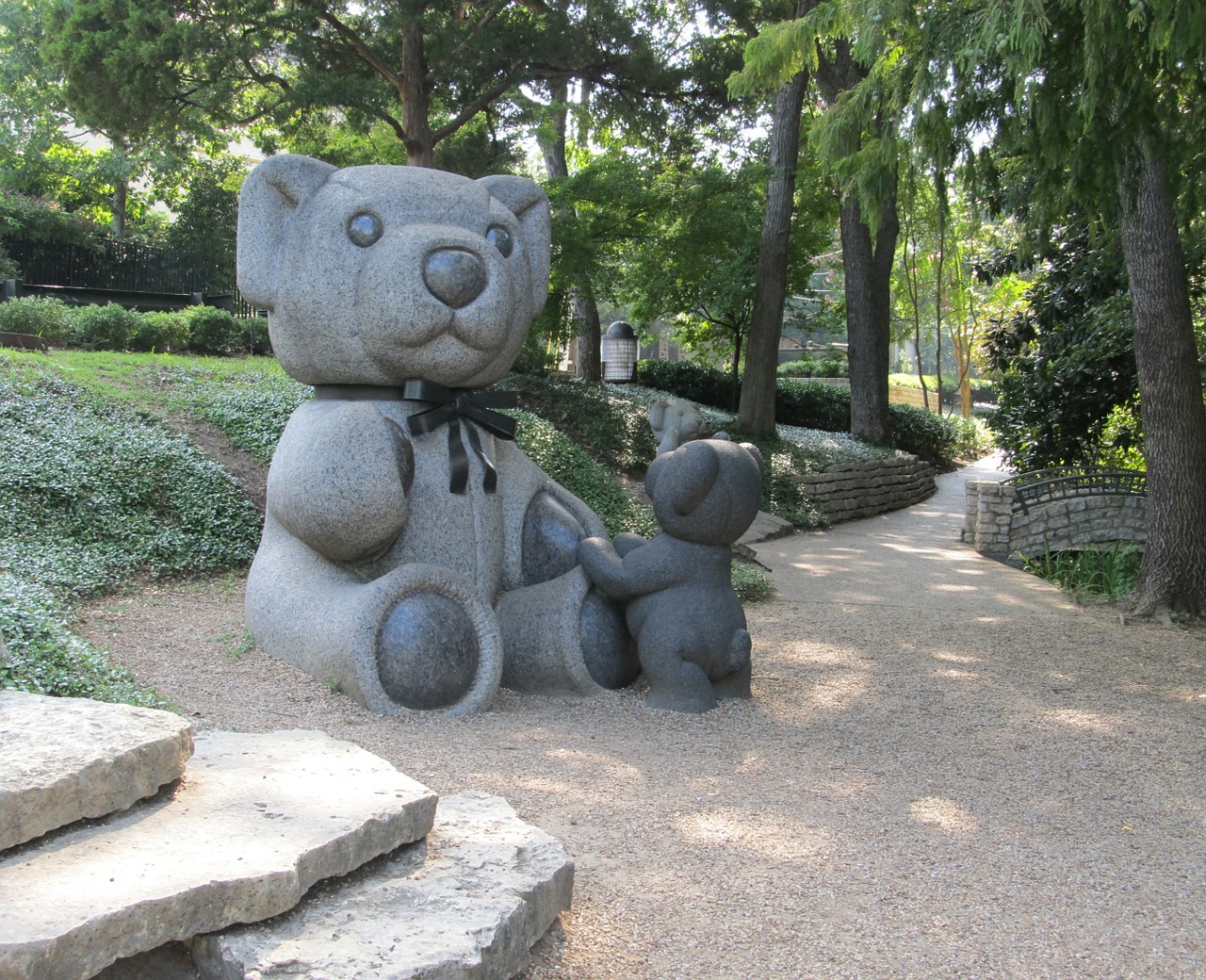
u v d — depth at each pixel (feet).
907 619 29.89
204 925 8.37
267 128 71.41
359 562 18.88
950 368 213.25
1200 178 28.99
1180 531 30.50
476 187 19.75
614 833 13.61
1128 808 15.79
